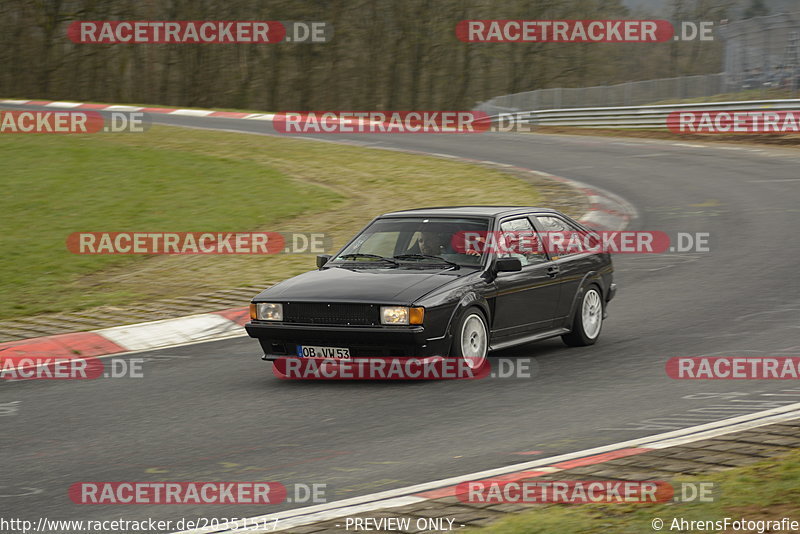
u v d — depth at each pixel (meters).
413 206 57.28
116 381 24.12
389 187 65.88
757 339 26.25
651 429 18.00
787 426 17.53
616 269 39.50
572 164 77.69
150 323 31.19
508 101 137.25
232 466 16.70
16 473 16.73
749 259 39.56
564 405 20.22
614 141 97.12
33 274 40.84
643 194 60.31
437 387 22.25
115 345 28.83
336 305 22.50
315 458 17.02
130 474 16.44
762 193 58.16
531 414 19.53
